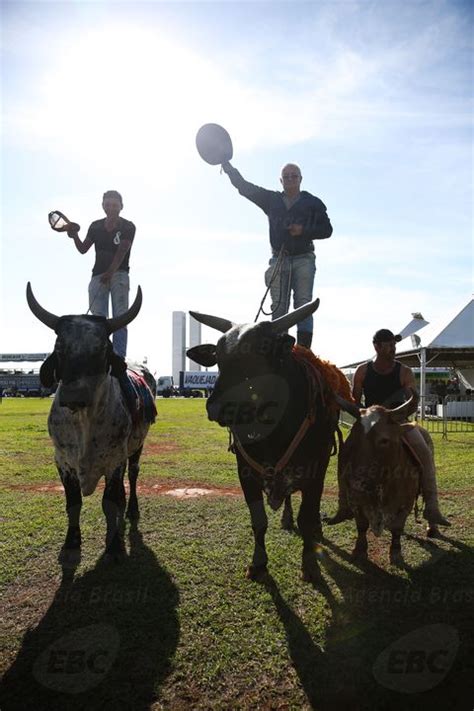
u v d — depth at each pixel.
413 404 4.14
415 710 2.71
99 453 4.66
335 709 2.72
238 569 4.47
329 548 5.02
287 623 3.57
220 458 10.52
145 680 2.95
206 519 5.99
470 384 26.30
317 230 5.21
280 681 2.95
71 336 4.23
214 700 2.79
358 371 5.38
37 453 11.03
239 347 3.64
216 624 3.54
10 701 2.78
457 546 5.09
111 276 6.14
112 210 6.36
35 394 61.34
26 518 5.96
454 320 18.64
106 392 4.62
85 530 5.55
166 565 4.57
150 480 8.29
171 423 19.19
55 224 6.29
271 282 5.02
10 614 3.69
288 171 5.25
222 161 5.56
